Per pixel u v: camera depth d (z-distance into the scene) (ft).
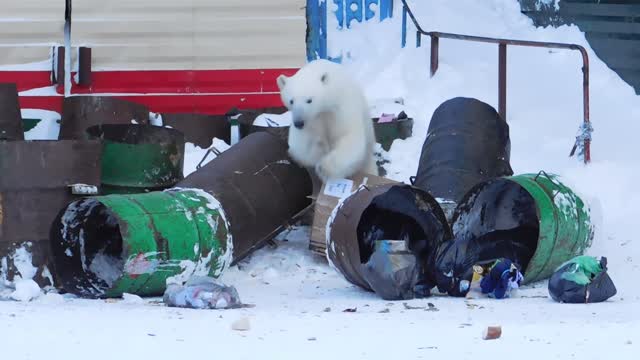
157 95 145.38
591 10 155.84
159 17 144.87
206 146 134.82
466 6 155.94
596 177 129.39
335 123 109.60
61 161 96.48
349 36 150.61
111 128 119.34
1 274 95.91
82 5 143.95
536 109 143.02
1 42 143.02
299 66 146.10
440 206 98.12
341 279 104.12
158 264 89.30
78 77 143.33
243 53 145.59
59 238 94.17
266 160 111.75
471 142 115.75
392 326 70.85
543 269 98.27
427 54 148.15
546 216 96.12
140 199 92.58
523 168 131.64
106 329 68.23
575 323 72.33
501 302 88.17
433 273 93.76
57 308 81.20
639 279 101.71
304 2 145.89
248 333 67.46
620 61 155.22
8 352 60.54
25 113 138.41
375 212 101.24
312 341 64.85
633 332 67.46
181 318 74.08
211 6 145.28
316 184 115.75
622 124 141.90
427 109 140.05
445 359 59.93
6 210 95.45
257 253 111.14
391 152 131.03
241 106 146.00
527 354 61.11
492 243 103.45
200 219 93.91
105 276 95.76
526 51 151.53
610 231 118.73
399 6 152.87
